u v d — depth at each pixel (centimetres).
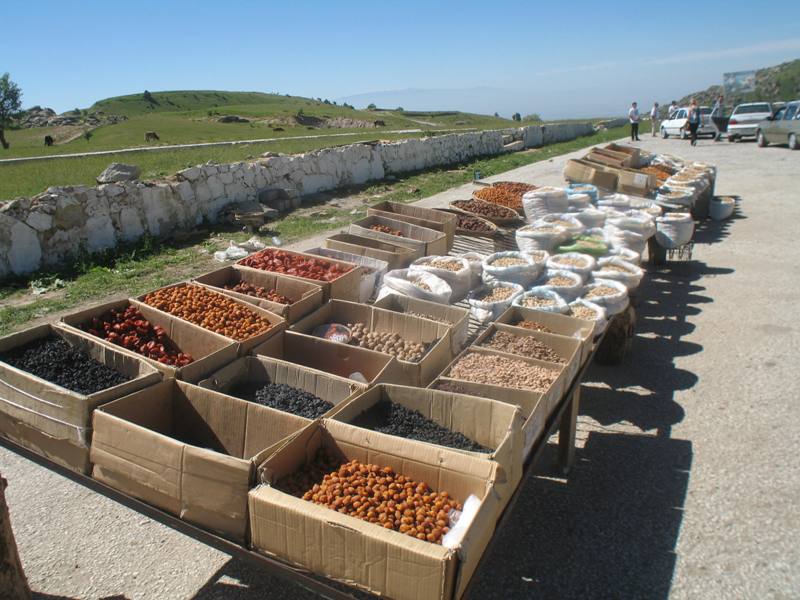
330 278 673
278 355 515
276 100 12144
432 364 485
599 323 575
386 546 262
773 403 583
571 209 977
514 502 343
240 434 392
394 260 736
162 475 329
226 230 1224
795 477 473
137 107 10319
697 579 379
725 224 1309
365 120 5675
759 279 944
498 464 314
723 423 555
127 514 439
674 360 687
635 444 529
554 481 482
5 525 320
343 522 273
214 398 399
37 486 469
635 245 872
